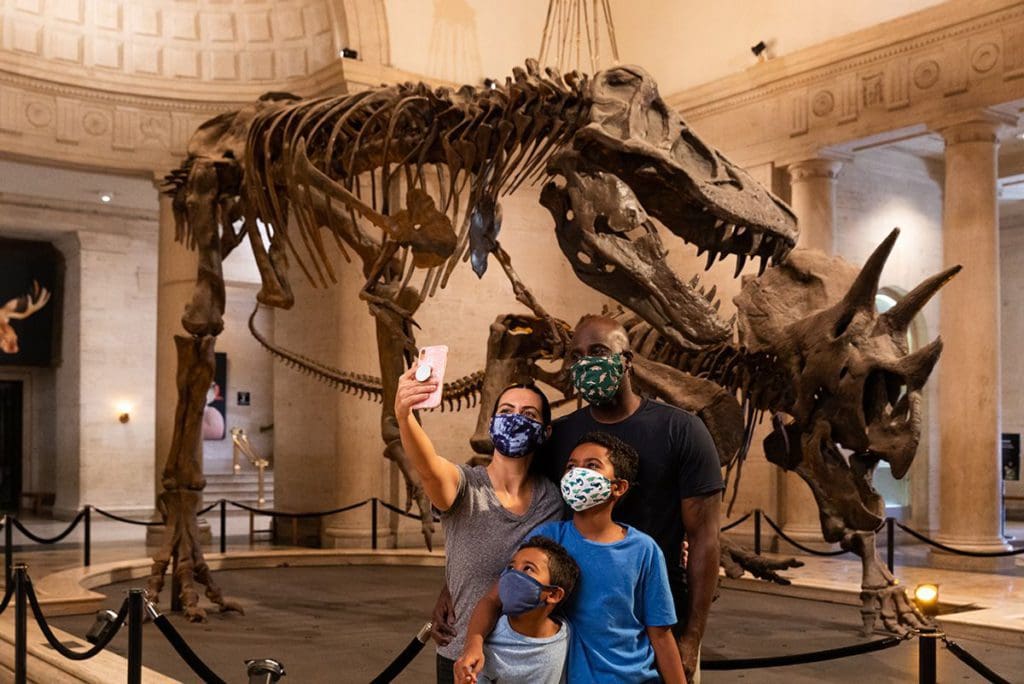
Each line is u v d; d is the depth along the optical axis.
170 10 14.66
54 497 20.59
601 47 15.63
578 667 3.46
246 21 14.79
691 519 3.71
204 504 19.55
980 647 7.59
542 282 15.49
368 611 9.10
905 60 12.23
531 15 15.41
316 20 14.59
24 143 13.62
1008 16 11.33
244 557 12.38
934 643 4.36
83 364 19.42
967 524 11.83
